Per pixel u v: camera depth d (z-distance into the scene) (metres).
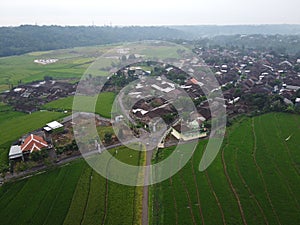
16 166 55.41
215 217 40.47
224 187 47.16
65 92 113.75
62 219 41.66
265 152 58.09
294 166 52.72
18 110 94.56
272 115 79.06
